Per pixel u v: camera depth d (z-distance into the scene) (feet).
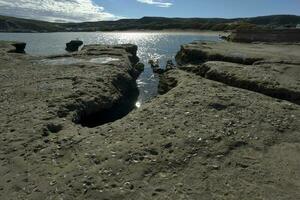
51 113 74.49
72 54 173.99
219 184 46.93
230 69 116.26
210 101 78.13
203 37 568.00
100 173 49.62
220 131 62.69
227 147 57.16
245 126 65.77
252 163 52.65
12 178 49.52
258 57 143.02
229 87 94.07
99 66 131.95
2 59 154.20
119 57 164.55
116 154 54.75
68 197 44.60
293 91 90.38
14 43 233.35
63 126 68.69
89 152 56.08
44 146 59.47
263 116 71.20
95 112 87.81
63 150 57.82
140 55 263.70
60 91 91.45
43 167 52.39
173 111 72.69
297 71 114.83
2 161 54.39
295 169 51.37
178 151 55.31
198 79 106.63
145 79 154.51
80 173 49.85
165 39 530.68
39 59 159.12
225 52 166.50
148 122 67.46
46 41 433.89
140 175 49.01
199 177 48.57
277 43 254.47
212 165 51.65
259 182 47.57
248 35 296.71
